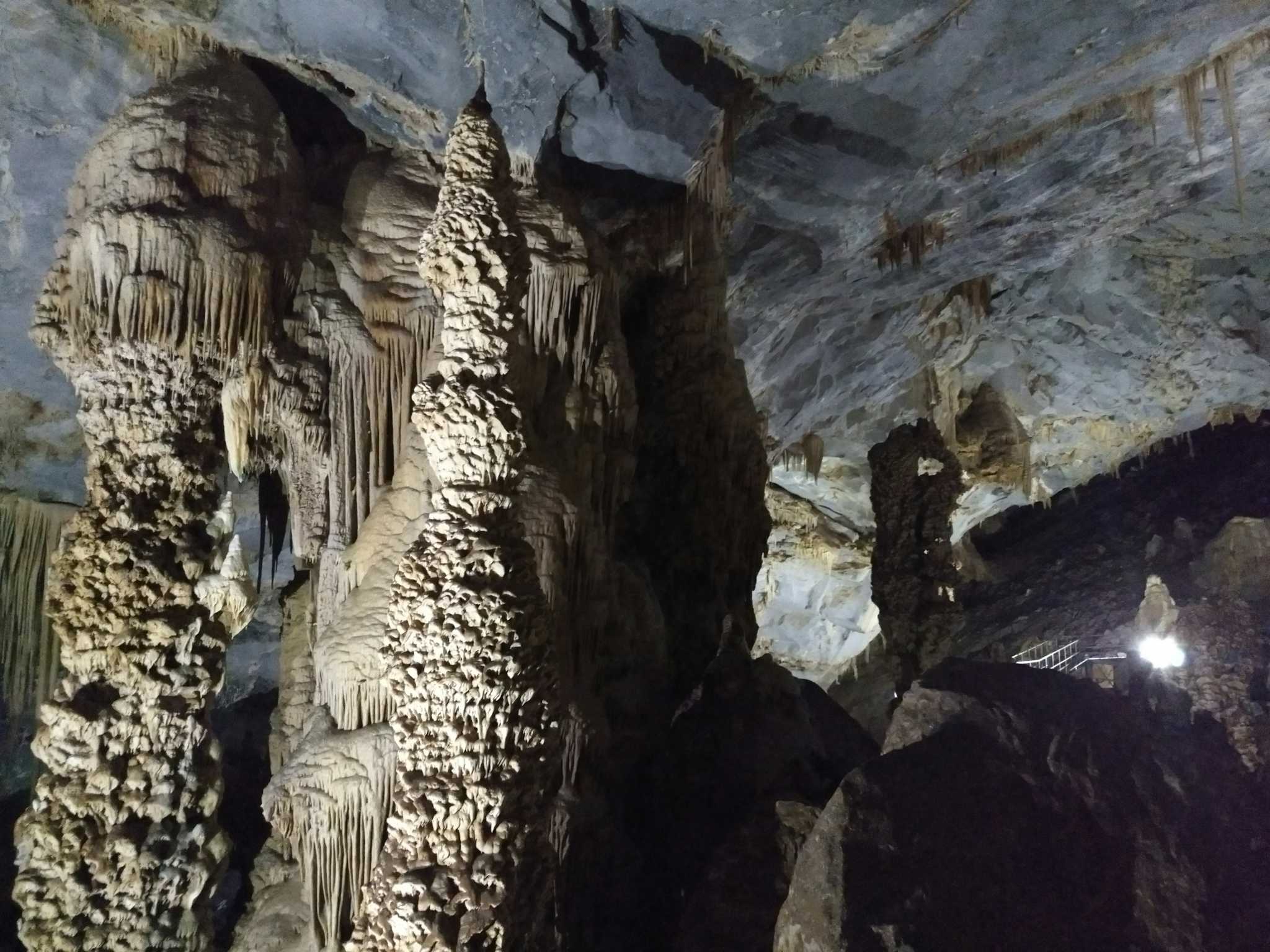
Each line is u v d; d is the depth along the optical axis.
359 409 5.62
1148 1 6.48
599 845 5.28
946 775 4.26
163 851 4.35
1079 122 7.96
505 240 3.29
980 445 15.59
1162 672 5.45
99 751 4.28
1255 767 4.79
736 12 5.93
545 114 6.07
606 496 6.51
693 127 6.75
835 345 12.14
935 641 7.85
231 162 4.98
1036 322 13.80
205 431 4.86
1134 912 3.92
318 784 4.81
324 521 5.77
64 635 4.37
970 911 3.84
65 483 7.86
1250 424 17.05
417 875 2.78
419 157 6.15
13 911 8.46
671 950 4.73
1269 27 7.00
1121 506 17.62
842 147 7.58
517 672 2.97
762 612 17.39
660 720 6.45
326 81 5.76
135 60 5.13
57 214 5.63
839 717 8.13
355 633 5.02
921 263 10.39
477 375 3.21
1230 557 8.43
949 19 6.34
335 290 5.67
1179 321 13.43
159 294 4.62
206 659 4.64
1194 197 10.07
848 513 16.38
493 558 3.00
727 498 7.79
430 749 2.88
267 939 5.31
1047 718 4.55
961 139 7.86
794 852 4.73
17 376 6.84
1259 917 3.97
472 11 5.36
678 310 7.79
